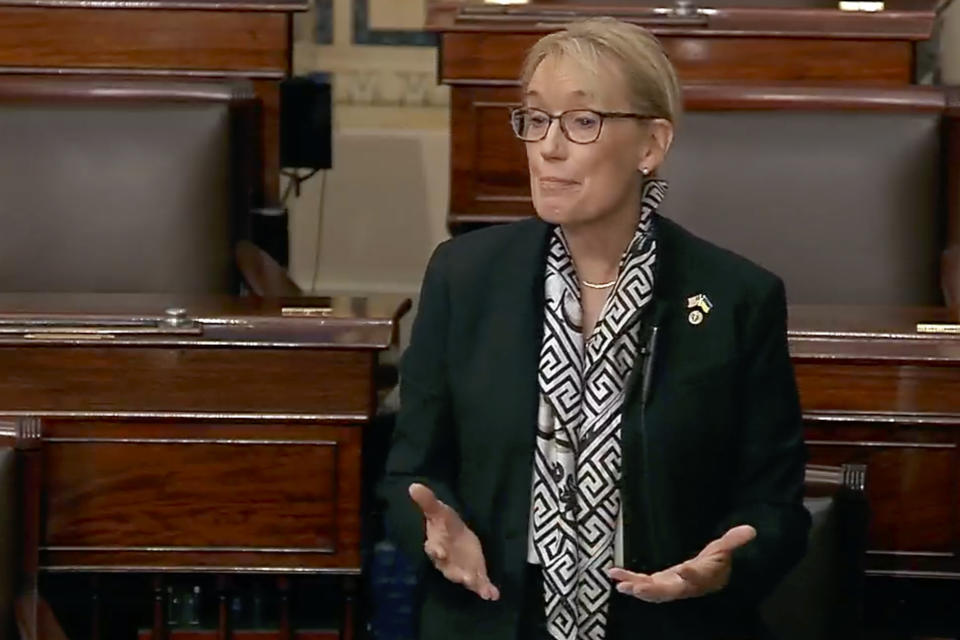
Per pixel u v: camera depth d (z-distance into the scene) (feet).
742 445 27.68
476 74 49.06
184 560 35.14
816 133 46.47
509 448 26.86
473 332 27.53
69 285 45.65
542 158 26.43
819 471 32.78
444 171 63.36
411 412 28.07
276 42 50.06
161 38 49.96
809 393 35.24
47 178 45.91
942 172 46.50
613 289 27.20
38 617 31.22
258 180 50.31
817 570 31.94
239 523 35.17
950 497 35.37
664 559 26.84
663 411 26.71
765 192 46.11
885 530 35.55
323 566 35.24
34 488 31.32
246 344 34.60
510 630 26.73
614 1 52.03
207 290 45.88
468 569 26.27
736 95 46.93
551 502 26.81
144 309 37.14
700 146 46.39
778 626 31.83
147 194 45.98
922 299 45.91
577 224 26.76
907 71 50.44
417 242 63.52
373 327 34.91
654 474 26.66
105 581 39.86
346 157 63.21
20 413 34.63
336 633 36.88
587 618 27.02
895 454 35.35
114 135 46.24
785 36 50.21
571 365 26.91
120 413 34.71
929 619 39.58
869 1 53.06
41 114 46.29
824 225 46.03
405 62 64.34
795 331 35.40
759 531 27.20
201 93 46.75
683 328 27.02
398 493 27.78
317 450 35.01
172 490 34.99
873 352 34.91
